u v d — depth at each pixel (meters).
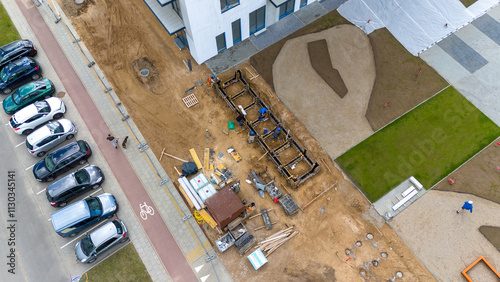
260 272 23.19
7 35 33.53
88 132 28.56
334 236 24.47
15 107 28.56
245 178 26.67
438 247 24.00
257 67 32.22
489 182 26.34
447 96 30.47
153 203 25.73
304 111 29.72
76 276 23.12
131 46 33.22
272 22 34.72
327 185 26.38
